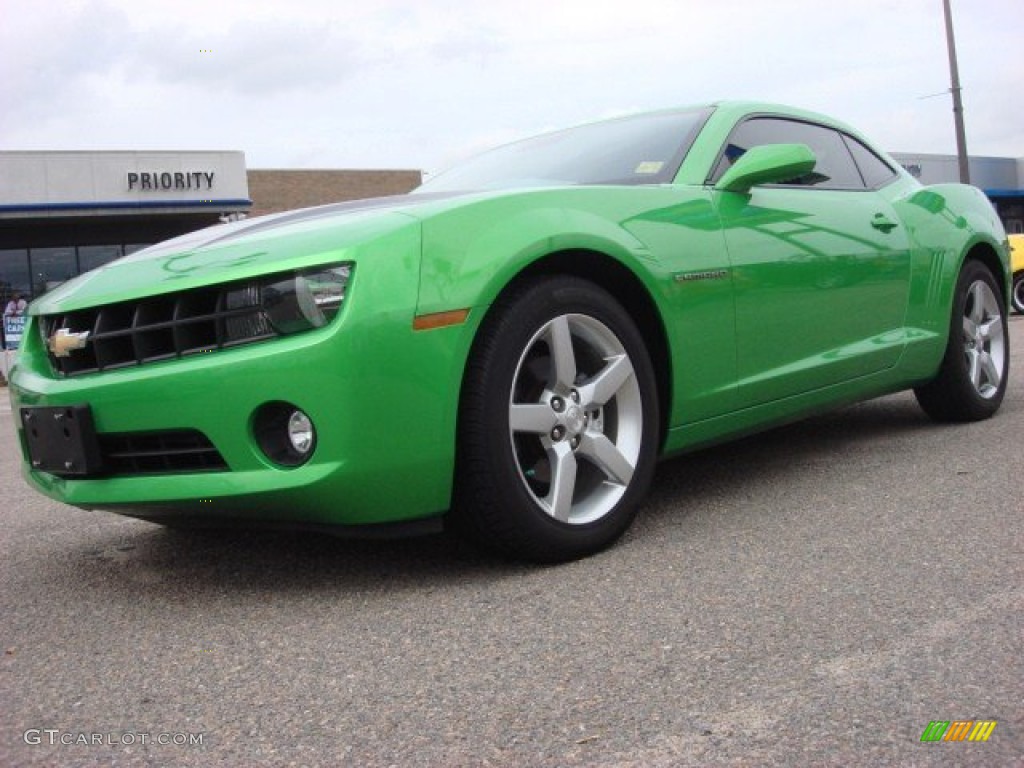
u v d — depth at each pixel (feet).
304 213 9.48
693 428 9.73
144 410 7.72
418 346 7.43
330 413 7.23
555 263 8.56
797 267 10.72
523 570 8.31
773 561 8.18
